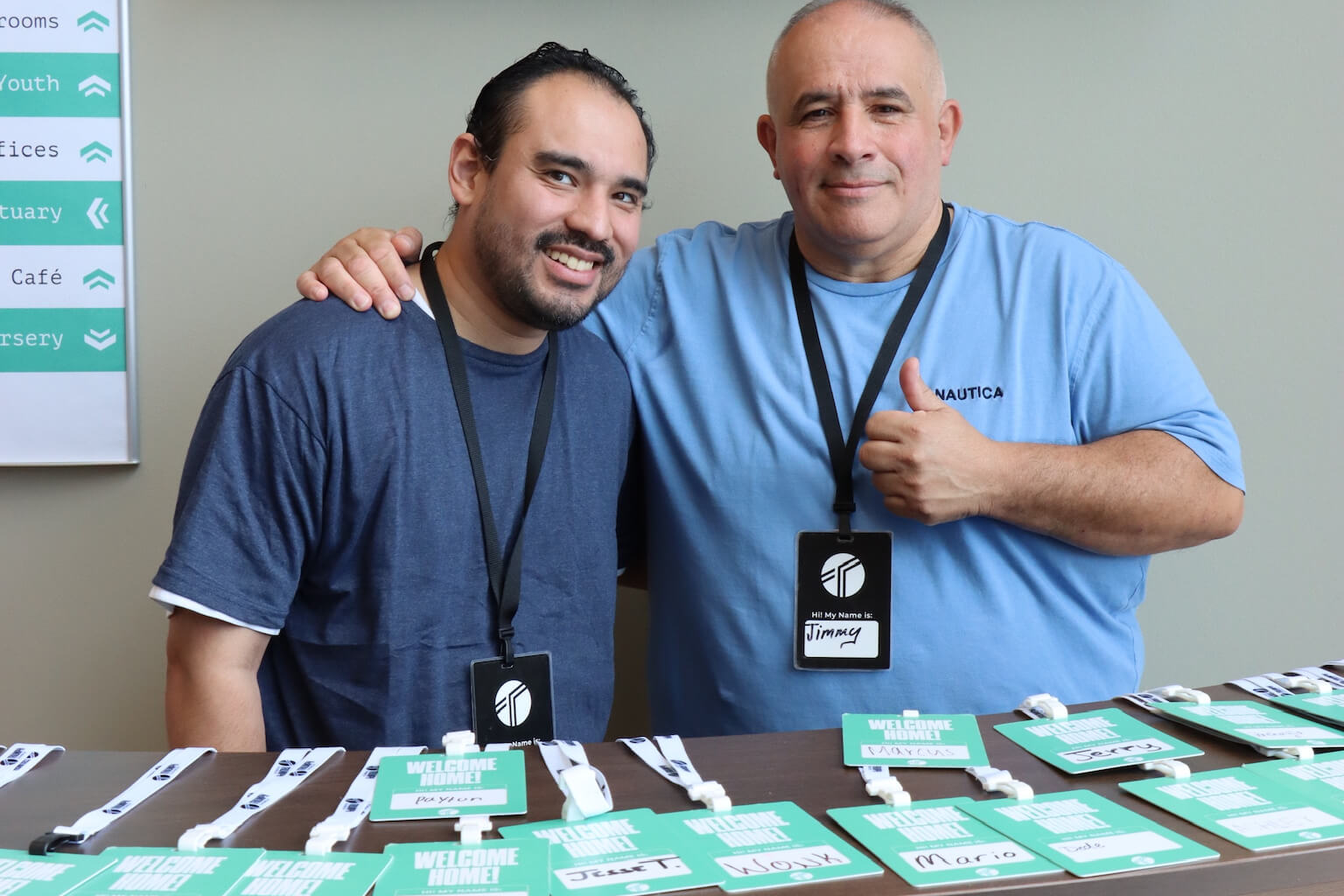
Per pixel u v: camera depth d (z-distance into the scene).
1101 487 1.53
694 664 1.70
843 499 1.61
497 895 0.75
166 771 0.98
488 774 0.98
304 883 0.76
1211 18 2.01
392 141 1.95
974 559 1.60
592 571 1.58
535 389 1.55
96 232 1.88
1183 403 1.65
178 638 1.39
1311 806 0.91
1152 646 2.11
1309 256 2.05
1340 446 2.08
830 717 1.61
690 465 1.68
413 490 1.43
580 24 1.96
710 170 2.01
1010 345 1.64
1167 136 2.03
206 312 1.94
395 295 1.46
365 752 1.05
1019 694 1.61
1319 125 2.03
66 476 1.94
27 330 1.88
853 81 1.57
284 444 1.37
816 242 1.67
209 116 1.91
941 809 0.91
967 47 2.01
